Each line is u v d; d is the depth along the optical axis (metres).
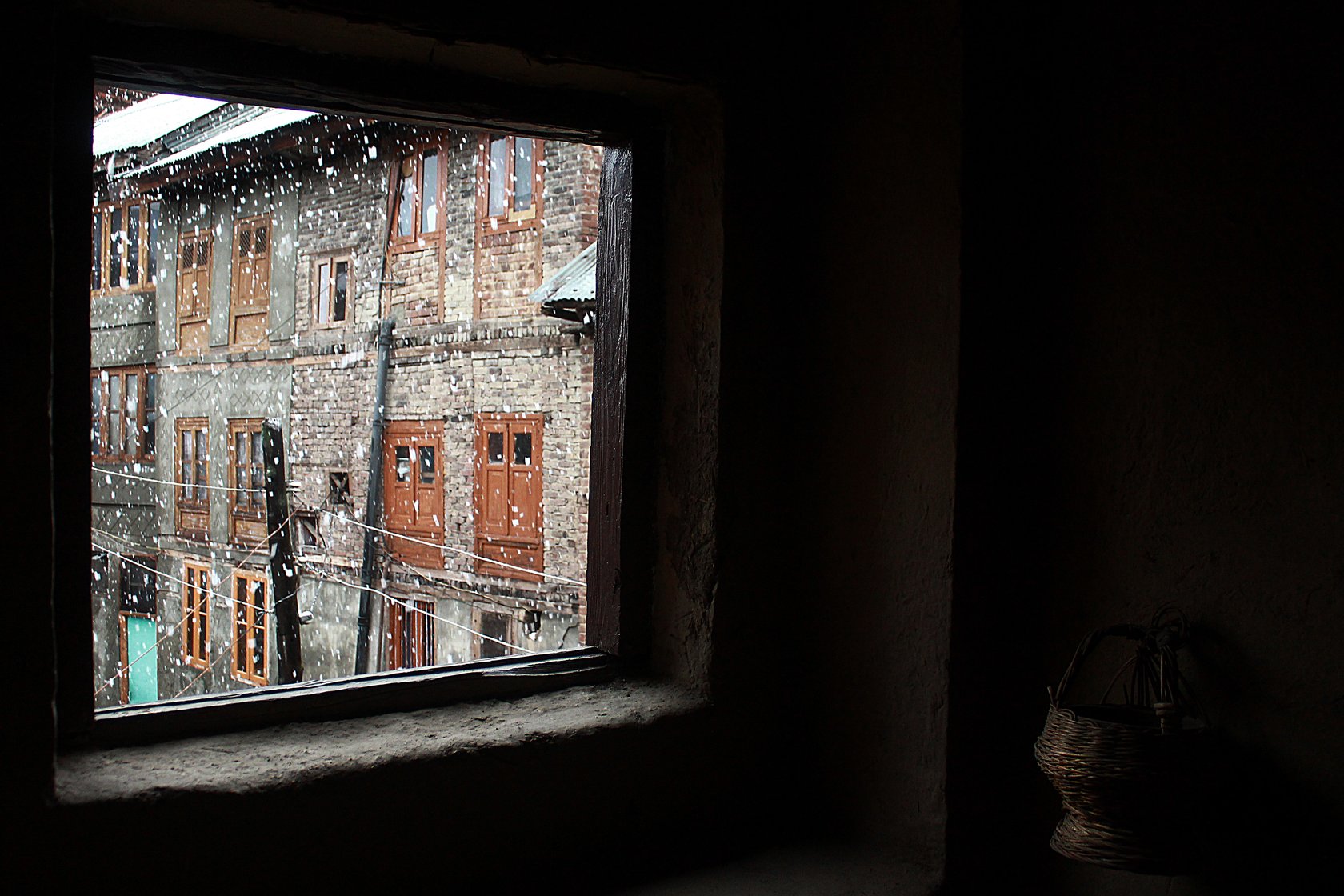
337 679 1.42
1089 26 1.55
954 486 1.49
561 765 1.40
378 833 1.24
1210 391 1.39
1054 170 1.60
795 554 1.73
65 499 1.13
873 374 1.61
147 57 1.23
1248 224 1.35
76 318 1.14
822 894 1.42
